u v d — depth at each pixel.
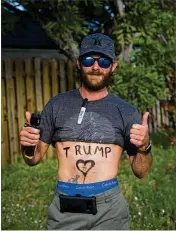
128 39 6.41
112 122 2.52
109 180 2.49
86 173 2.49
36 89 7.46
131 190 5.44
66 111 2.57
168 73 6.44
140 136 2.35
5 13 6.72
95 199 2.46
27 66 7.34
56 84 7.68
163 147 7.69
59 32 6.64
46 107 2.65
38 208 5.08
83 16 7.54
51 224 2.57
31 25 10.58
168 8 7.00
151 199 5.08
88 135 2.50
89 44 2.53
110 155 2.50
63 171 2.54
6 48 10.41
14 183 6.01
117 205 2.50
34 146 2.47
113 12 7.32
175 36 6.46
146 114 2.41
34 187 5.91
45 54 10.92
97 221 2.47
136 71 6.30
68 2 6.66
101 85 2.54
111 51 2.54
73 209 2.48
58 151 2.58
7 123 7.12
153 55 6.57
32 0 6.32
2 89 7.01
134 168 2.58
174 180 5.62
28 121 2.44
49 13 6.75
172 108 5.55
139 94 6.30
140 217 4.61
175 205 4.71
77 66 2.67
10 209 5.00
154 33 6.67
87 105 2.55
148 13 6.36
